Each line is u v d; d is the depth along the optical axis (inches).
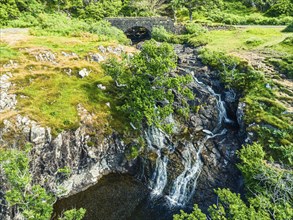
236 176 1259.8
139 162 1360.7
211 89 1686.8
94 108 1409.9
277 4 2972.4
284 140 1243.8
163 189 1291.8
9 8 2476.6
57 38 1996.8
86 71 1652.3
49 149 1188.5
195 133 1472.7
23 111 1232.2
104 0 3250.5
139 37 2758.4
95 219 1123.3
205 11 3171.8
